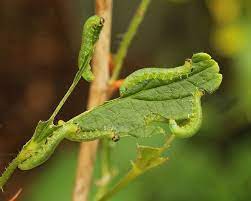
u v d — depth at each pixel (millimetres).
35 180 612
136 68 818
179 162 578
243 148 620
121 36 385
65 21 742
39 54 742
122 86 278
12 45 732
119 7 789
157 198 561
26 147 274
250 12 607
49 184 567
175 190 566
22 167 274
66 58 751
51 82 739
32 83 741
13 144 690
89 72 276
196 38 770
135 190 542
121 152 525
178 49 794
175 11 781
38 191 566
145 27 820
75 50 753
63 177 570
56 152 630
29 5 725
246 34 595
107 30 337
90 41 274
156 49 819
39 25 738
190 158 584
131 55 825
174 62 794
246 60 579
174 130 278
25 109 724
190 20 772
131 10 792
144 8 352
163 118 279
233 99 620
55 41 747
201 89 278
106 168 357
